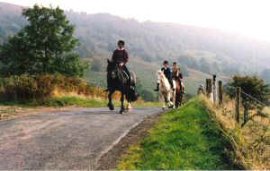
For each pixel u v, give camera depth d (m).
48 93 28.27
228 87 28.23
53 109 24.80
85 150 13.77
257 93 39.41
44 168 12.01
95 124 17.69
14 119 18.97
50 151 13.55
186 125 16.70
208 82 22.08
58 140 14.85
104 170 12.07
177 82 26.25
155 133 15.72
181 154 14.05
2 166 12.06
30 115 20.39
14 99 27.30
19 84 27.80
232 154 14.58
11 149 13.67
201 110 18.62
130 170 12.18
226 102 24.34
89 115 20.34
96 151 13.70
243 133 19.53
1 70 49.78
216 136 15.88
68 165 12.32
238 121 20.58
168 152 13.91
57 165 12.29
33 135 15.52
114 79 21.47
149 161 13.07
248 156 15.49
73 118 19.23
